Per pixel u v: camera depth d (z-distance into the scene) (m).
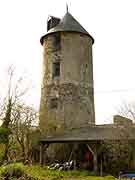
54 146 26.30
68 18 30.64
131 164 23.11
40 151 24.42
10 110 24.86
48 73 29.47
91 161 25.03
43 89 29.56
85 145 25.77
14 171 14.45
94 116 29.69
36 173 17.39
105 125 25.52
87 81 29.47
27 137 24.89
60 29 29.59
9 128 24.19
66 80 28.59
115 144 23.42
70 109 27.97
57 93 28.55
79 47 29.58
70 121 27.64
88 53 30.23
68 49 29.27
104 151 23.84
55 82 28.89
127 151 23.36
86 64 29.75
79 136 24.08
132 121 25.45
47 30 31.31
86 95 29.00
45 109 28.56
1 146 23.86
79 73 29.08
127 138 22.81
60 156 25.81
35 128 25.86
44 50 30.62
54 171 20.03
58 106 28.12
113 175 21.42
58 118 27.78
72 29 29.53
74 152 24.45
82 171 21.92
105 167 23.42
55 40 29.89
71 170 22.27
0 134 23.31
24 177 14.51
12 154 23.86
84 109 28.50
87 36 30.41
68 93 28.31
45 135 25.48
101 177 19.53
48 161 25.70
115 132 23.64
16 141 24.53
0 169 14.57
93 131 24.64
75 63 29.12
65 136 24.64
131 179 18.33
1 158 22.41
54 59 29.48
